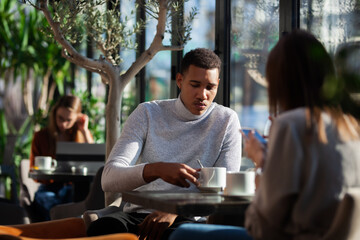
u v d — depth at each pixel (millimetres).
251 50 3652
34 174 4066
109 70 3221
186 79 2617
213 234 1598
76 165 4355
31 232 2086
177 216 2504
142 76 5027
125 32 3420
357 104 1541
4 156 6090
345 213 1387
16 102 8602
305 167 1430
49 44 7469
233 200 1774
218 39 3918
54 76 7578
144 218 2523
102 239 1725
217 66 2623
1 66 7695
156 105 2691
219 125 2654
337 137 1464
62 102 5027
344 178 1446
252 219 1492
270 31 3488
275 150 1447
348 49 1545
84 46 5938
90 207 3586
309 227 1432
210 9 4035
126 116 5379
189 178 2105
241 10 3766
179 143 2635
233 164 2635
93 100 6555
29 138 7625
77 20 3289
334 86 1506
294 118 1459
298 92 1540
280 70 1560
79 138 5055
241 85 3750
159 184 2549
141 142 2617
